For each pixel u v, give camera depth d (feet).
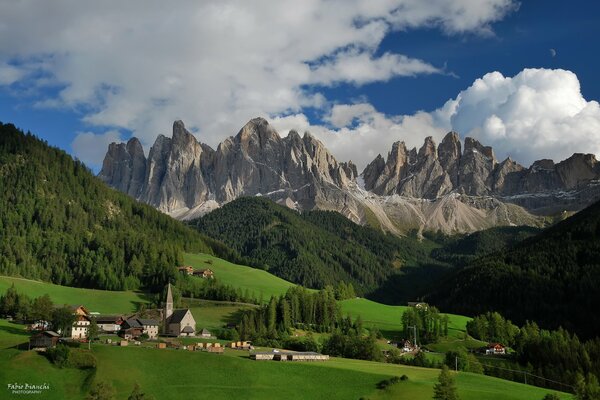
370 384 546.26
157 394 505.25
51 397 494.18
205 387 522.06
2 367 529.86
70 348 555.28
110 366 539.70
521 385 594.65
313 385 542.57
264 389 527.40
